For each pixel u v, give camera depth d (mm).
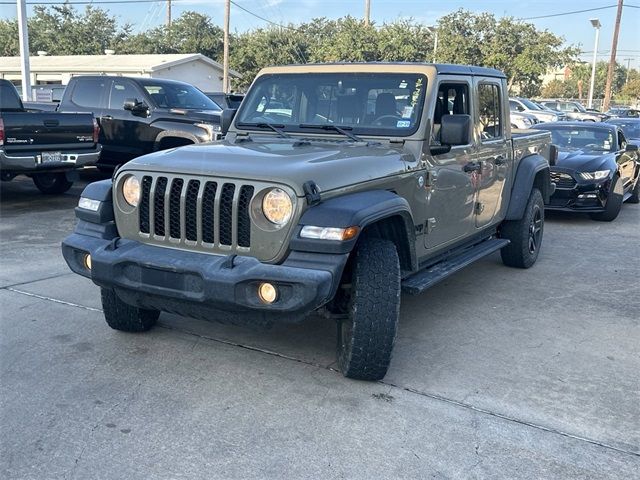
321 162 4078
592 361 4730
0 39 49531
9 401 3861
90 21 50406
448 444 3529
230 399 3963
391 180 4414
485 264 7547
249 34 42750
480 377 4387
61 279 6281
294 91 5320
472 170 5684
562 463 3393
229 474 3201
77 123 10203
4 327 5016
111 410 3791
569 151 11094
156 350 4668
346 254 3713
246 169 3896
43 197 11227
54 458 3293
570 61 36844
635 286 6762
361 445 3490
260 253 3818
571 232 9766
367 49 33625
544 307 5965
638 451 3535
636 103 68812
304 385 4172
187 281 3848
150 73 31688
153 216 4121
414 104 4918
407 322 5453
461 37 34938
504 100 6512
